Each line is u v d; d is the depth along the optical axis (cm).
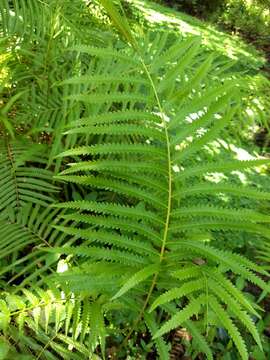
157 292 186
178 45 180
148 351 216
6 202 225
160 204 172
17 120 247
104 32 305
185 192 170
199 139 170
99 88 240
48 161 234
